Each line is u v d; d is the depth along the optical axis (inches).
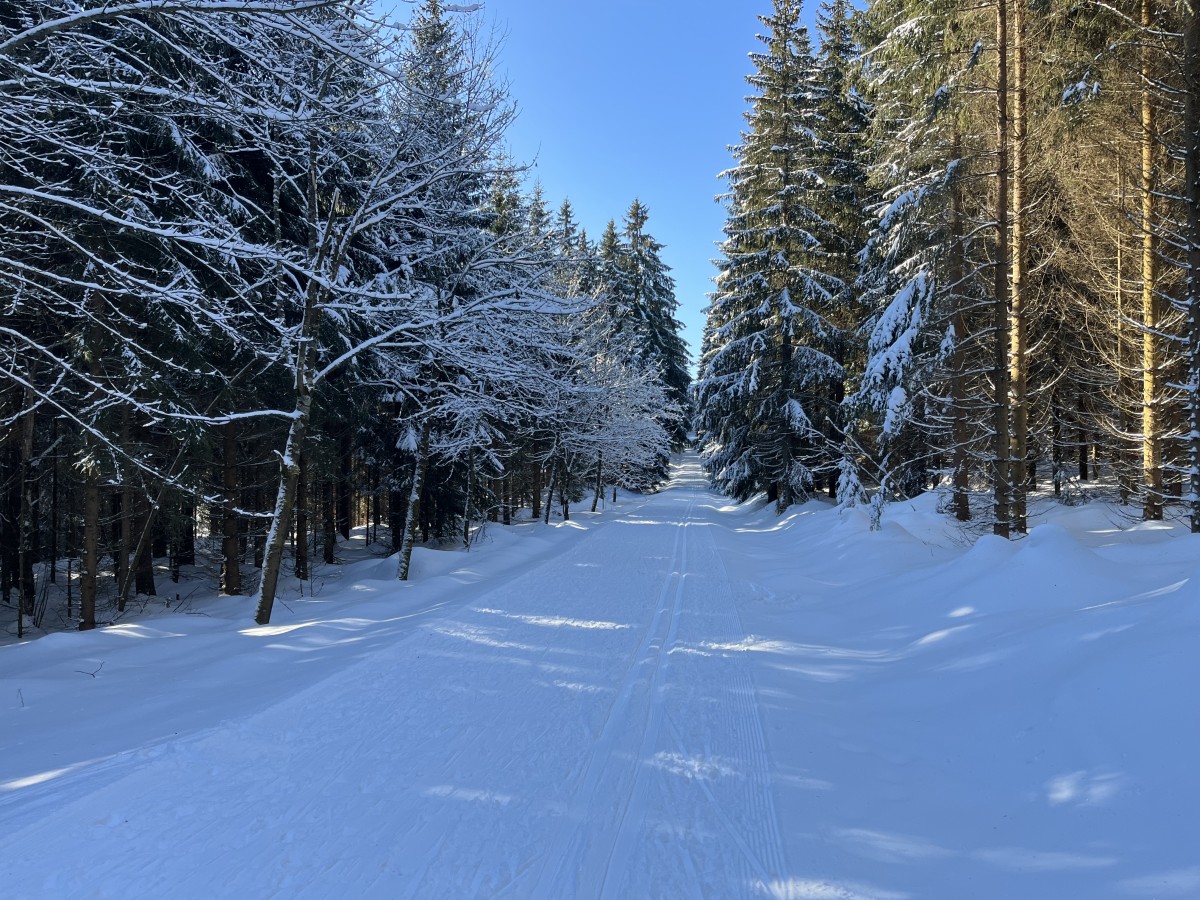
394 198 370.6
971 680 192.5
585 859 128.1
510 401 509.7
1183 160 382.3
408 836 136.2
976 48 398.0
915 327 535.5
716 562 527.2
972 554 301.9
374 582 495.5
